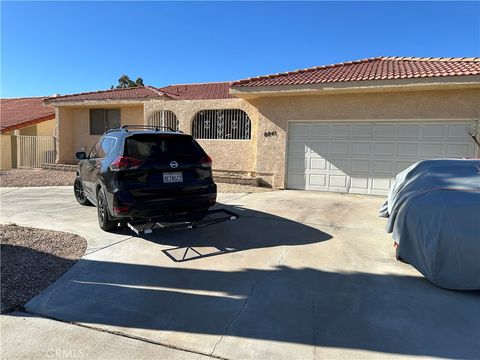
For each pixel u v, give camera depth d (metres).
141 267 5.00
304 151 11.83
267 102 12.13
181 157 6.21
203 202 6.35
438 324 3.58
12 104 26.19
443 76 9.29
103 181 6.26
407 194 5.26
